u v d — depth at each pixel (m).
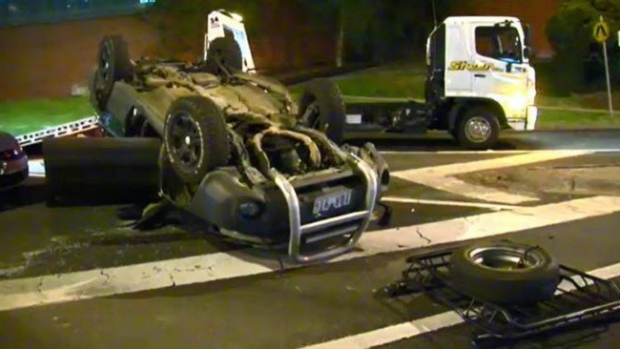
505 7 24.08
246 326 5.10
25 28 20.77
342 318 5.24
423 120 12.95
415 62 24.45
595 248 6.89
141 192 7.79
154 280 5.95
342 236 6.70
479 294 5.14
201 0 20.72
